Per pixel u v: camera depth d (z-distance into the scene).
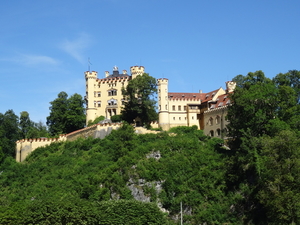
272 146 95.25
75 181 113.06
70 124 156.50
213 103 149.88
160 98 150.88
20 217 89.25
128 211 92.00
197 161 113.75
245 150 106.00
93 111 158.50
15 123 158.25
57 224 88.31
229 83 152.62
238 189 104.38
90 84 160.12
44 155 133.50
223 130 136.88
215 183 106.69
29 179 119.75
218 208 101.25
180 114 153.25
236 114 116.81
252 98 112.88
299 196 86.25
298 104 124.25
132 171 110.31
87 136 136.12
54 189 111.38
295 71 134.38
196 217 100.31
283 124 108.81
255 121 111.31
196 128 147.38
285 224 88.00
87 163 120.06
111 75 167.38
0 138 143.00
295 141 94.94
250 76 128.12
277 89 116.75
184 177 108.75
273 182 90.81
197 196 104.19
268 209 93.19
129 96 150.00
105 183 108.62
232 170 107.31
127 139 124.56
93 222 89.12
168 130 148.88
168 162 113.12
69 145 134.88
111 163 116.50
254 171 103.88
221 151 120.00
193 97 156.12
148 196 106.25
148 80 147.38
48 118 161.88
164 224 93.31
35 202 93.75
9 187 118.00
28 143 137.50
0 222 87.75
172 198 104.44
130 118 147.50
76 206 90.75
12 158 136.75
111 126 134.00
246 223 98.56
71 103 160.25
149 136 127.50
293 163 90.81
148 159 115.44
